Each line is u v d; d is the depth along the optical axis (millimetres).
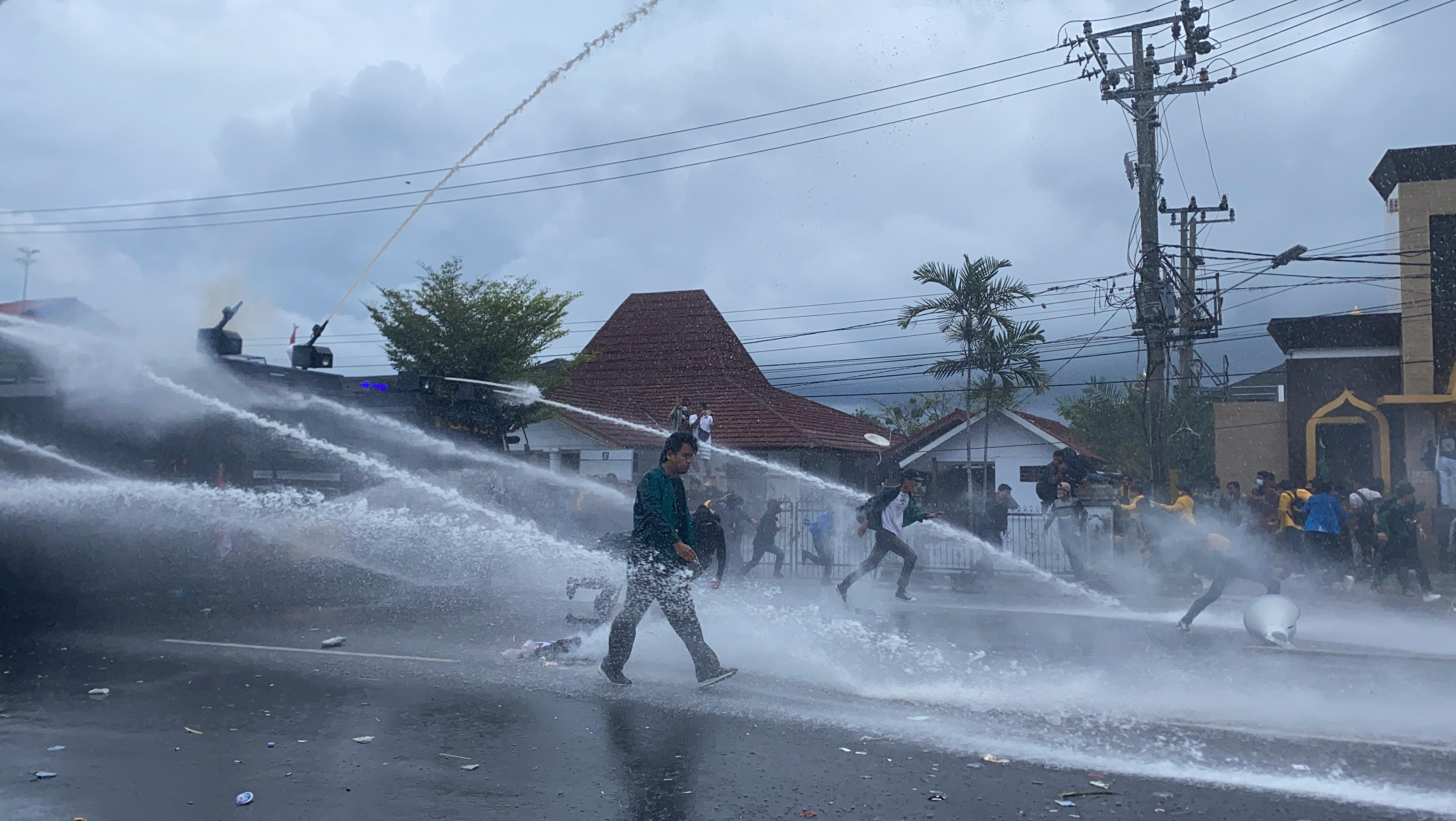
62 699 6609
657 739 5727
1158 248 20562
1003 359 21297
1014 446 26469
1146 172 20578
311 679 7320
